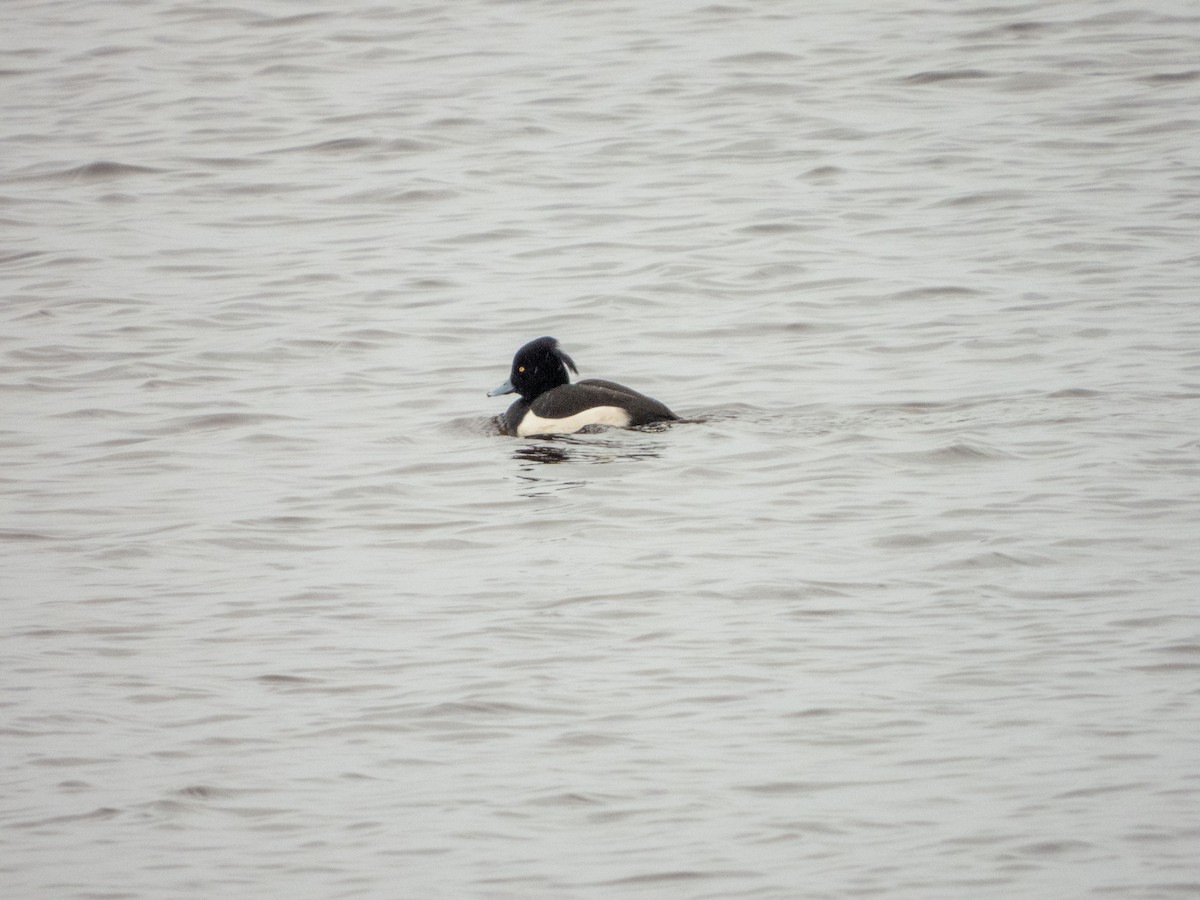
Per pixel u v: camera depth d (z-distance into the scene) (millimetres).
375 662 12961
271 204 27719
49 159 29844
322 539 15680
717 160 28875
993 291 22656
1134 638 12828
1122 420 17844
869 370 20125
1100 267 23266
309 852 10359
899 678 12359
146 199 28000
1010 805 10602
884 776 11031
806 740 11516
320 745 11688
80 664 13062
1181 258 23391
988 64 32750
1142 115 29594
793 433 18016
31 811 10891
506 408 19438
